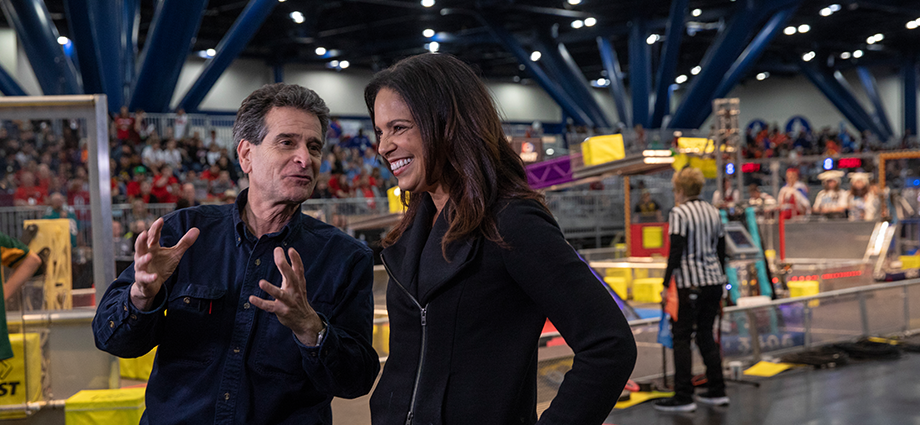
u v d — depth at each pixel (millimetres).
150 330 1727
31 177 4281
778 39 29922
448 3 23859
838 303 7199
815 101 38156
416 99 1437
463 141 1409
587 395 1248
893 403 5266
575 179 7434
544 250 1320
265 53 30922
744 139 27922
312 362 1653
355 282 1883
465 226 1369
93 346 4316
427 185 1501
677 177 5133
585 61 35188
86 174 4375
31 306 4359
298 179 1840
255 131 1854
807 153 26031
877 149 26547
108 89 15820
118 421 3604
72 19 14430
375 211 14055
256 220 1903
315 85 33312
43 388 4195
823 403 5273
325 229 1967
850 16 26625
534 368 1423
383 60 31875
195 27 15156
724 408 5168
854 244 10883
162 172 11773
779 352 6613
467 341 1376
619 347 1259
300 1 22750
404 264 1495
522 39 27156
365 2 23688
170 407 1801
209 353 1804
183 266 1838
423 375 1404
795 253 11367
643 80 23922
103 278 4148
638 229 10328
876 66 35812
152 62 15234
